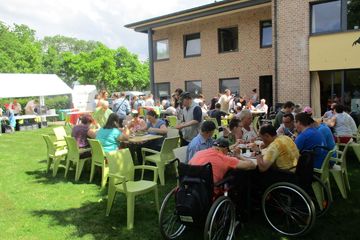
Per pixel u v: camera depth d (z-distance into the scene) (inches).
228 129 255.0
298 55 500.7
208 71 698.8
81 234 169.5
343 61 465.4
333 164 212.7
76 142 260.7
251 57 636.7
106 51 1592.0
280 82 520.7
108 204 191.5
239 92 660.1
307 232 157.0
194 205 141.5
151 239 162.2
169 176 265.7
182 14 662.5
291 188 160.9
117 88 1750.7
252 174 174.1
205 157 155.6
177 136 270.2
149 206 201.9
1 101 1059.9
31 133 620.1
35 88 769.6
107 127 251.4
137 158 284.4
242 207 167.0
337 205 196.1
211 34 686.5
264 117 520.4
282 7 511.5
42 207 208.8
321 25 487.2
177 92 380.8
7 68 1418.6
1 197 229.8
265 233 163.3
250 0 578.2
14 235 170.1
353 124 304.0
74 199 221.8
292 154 174.4
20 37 1798.7
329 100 494.0
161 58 780.0
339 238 156.9
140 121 326.0
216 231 146.3
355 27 458.3
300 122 201.5
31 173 297.0
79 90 932.0
